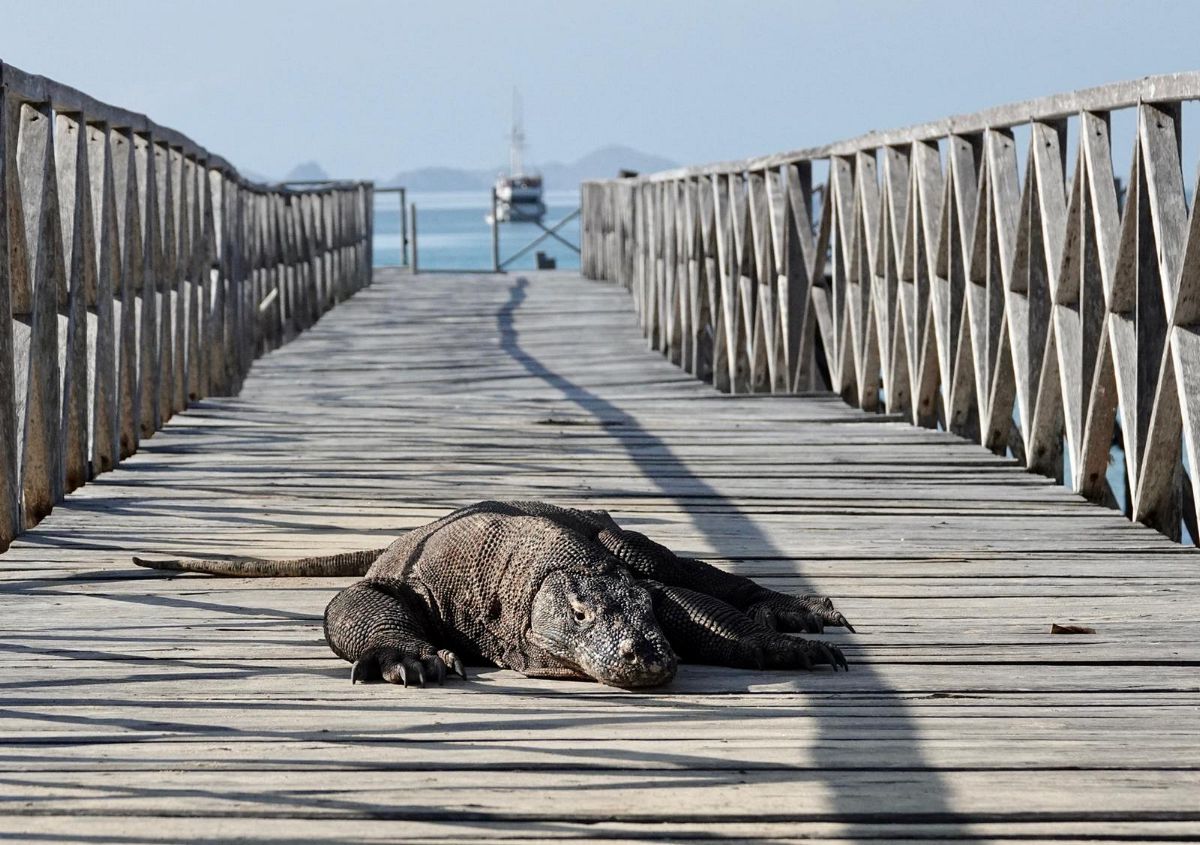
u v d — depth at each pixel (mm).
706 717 9570
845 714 9625
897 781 8305
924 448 21203
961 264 21906
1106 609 12453
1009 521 16234
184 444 21703
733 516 16641
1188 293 14125
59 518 16422
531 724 9422
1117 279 15812
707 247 33938
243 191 33750
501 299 55625
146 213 21984
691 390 29578
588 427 23531
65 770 8508
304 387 31172
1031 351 19062
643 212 44125
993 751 8812
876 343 25172
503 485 18484
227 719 9539
